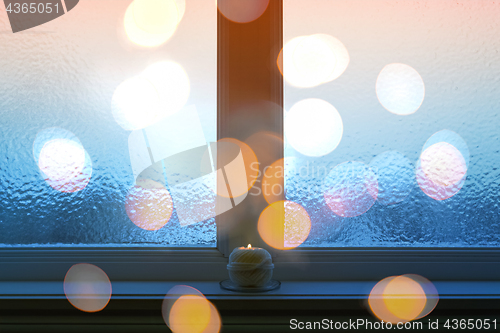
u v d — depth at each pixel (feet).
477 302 5.36
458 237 5.93
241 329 5.31
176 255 5.79
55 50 5.93
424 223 5.94
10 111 5.89
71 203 5.87
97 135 5.91
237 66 5.84
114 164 5.90
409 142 5.98
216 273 5.77
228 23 5.85
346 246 5.88
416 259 5.83
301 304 5.31
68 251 5.78
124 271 5.75
